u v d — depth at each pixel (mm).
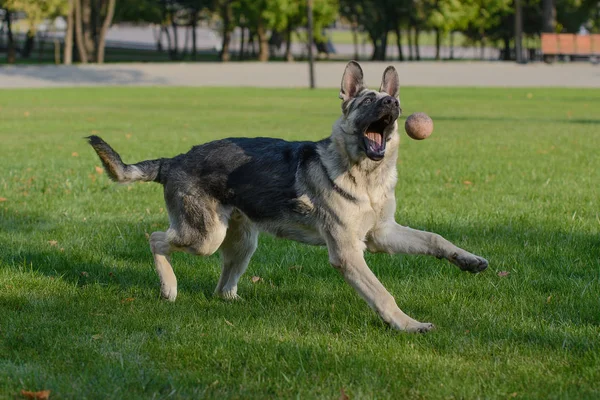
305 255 7352
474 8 61344
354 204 5348
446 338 5012
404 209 9391
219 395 4176
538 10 67062
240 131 19250
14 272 6656
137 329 5289
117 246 7680
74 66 48812
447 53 98125
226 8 63344
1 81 41688
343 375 4422
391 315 5238
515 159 14039
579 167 12969
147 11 64125
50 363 4633
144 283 6527
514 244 7625
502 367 4539
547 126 20422
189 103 29812
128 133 18891
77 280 6484
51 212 9367
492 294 6055
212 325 5359
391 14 65125
